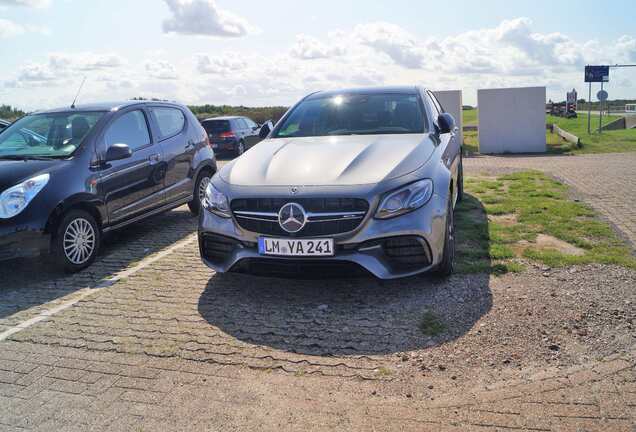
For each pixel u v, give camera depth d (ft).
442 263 14.24
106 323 13.38
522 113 56.24
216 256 14.66
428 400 9.34
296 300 14.12
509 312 12.55
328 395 9.65
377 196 12.92
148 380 10.51
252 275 15.05
